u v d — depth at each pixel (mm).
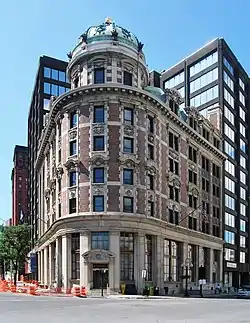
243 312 28031
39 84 112562
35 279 95625
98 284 55312
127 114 59719
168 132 68000
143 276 55219
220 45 99438
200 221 79000
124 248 56781
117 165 57531
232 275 101062
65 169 60594
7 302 34219
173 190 68625
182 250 70812
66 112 61500
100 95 58656
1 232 98500
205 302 42281
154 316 23297
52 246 72125
